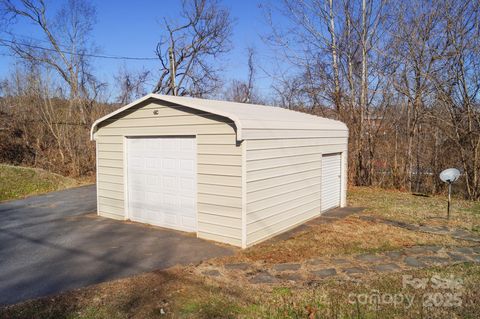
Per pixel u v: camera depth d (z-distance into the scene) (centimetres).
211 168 683
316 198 888
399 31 1427
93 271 541
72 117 2128
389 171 1448
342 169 1028
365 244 662
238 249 638
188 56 2525
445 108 1335
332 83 1598
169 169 786
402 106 1457
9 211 1017
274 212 720
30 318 395
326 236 715
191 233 747
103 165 917
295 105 1728
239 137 623
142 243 683
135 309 411
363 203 1073
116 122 875
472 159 1248
